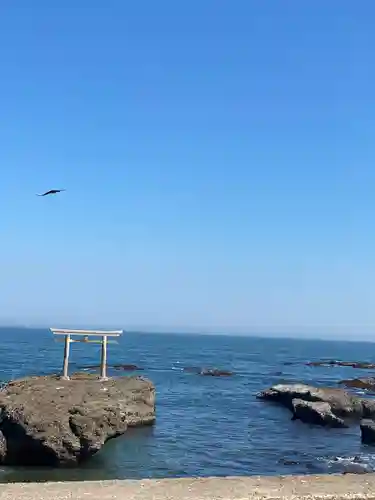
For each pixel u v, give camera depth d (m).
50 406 23.44
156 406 41.03
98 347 146.25
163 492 5.08
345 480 5.58
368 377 74.31
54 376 34.06
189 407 41.56
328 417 35.28
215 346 194.75
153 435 29.28
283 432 32.66
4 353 104.25
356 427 35.44
